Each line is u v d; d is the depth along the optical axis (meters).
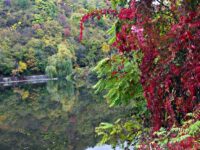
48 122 21.11
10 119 23.00
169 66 2.82
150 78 2.91
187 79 2.72
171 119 2.84
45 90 42.62
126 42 2.97
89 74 52.56
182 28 2.72
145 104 4.04
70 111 23.70
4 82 62.16
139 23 2.87
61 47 65.00
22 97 35.75
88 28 63.84
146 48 2.86
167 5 3.01
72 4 87.88
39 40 70.44
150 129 3.31
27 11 79.00
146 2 2.88
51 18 78.50
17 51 66.56
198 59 2.67
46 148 15.61
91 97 30.78
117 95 4.00
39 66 67.56
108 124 4.36
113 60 3.83
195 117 2.67
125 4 3.53
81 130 17.00
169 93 2.85
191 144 2.62
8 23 76.00
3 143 16.89
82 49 64.19
